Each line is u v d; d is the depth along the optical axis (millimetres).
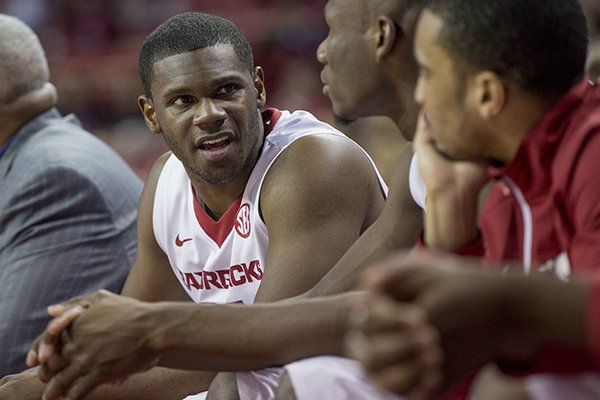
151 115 4137
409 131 3373
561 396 2373
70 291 4891
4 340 4719
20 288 4812
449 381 2086
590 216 2291
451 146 2541
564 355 2146
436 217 2596
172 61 3824
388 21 3215
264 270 3811
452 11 2422
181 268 4273
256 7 15023
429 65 2482
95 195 5023
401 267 1975
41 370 3035
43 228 4918
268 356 2816
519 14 2391
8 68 5090
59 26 15648
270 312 2816
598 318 1912
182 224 4223
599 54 5277
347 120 3465
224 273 4121
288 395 2855
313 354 2826
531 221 2461
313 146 3920
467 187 2561
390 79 3299
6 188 5035
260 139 4023
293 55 13945
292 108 12930
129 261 5148
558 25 2416
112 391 3723
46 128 5219
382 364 1909
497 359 2156
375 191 4047
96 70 14664
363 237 3469
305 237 3760
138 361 2906
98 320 2938
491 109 2426
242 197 4004
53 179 4957
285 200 3822
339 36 3330
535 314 1955
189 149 3865
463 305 1940
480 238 2617
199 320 2848
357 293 2789
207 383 3732
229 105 3824
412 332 1897
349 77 3332
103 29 15609
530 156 2436
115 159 5352
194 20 3887
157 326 2867
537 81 2406
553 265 2422
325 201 3814
